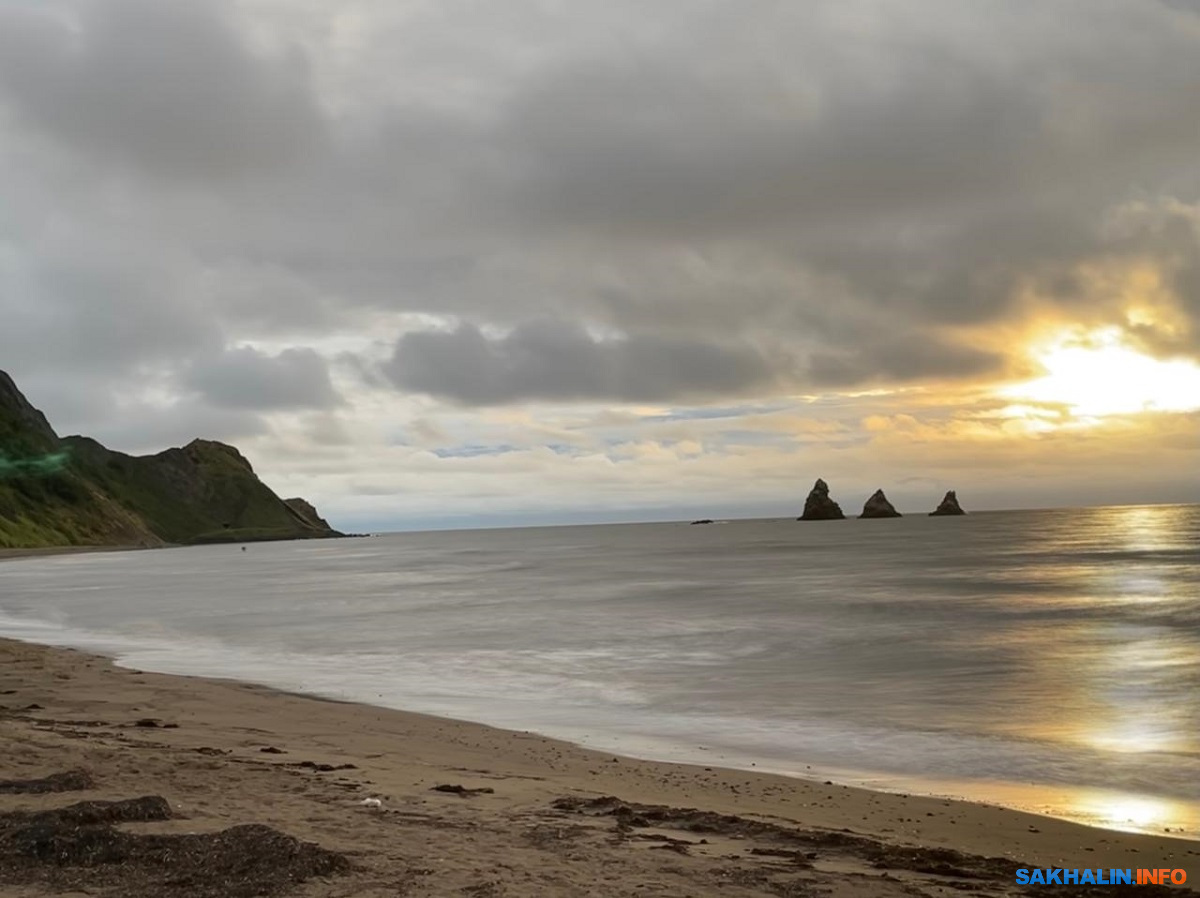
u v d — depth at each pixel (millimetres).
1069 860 12312
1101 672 32750
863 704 26812
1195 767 19156
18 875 8617
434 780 14992
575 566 128875
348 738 19766
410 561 165750
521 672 33375
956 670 33469
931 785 17703
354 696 27906
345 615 58344
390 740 19812
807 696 28219
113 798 11523
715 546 197000
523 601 68062
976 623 49406
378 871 9055
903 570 99500
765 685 30375
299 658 37438
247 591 85125
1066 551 137125
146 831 10125
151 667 34531
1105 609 56156
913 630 46344
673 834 11945
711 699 27750
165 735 18438
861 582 82562
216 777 13422
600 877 9352
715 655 37844
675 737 22281
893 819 14422
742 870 10117
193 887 8367
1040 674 32406
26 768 12984
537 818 12250
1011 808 15922
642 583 87562
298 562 170250
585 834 11352
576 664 35438
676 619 52875
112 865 8906
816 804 15328
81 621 55500
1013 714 25203
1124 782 17969
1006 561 113875
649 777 17062
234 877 8625
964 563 111000
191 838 9570
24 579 109125
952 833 13672
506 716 24969
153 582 102250
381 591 83000
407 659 37062
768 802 15336
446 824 11406
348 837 10391
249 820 10891
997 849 12805
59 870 8766
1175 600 61250
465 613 58500
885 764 19531
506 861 9711
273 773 14156
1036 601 61938
